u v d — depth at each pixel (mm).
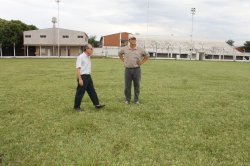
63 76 24422
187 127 8852
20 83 19359
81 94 10859
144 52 11938
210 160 6426
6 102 12570
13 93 15008
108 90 16250
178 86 18625
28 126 8828
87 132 8203
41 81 20578
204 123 9352
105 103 12328
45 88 16953
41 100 13047
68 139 7613
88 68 10789
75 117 9867
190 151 6922
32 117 9930
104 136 7859
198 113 10727
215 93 15836
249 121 9719
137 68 12000
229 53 99688
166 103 12547
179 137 7883
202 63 57812
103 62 50781
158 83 20188
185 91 16344
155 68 37750
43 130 8422
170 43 106312
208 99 13805
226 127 8969
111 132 8211
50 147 7051
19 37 85938
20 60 55969
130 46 11906
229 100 13648
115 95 14492
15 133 8125
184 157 6559
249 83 21375
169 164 6188
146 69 35406
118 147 7090
